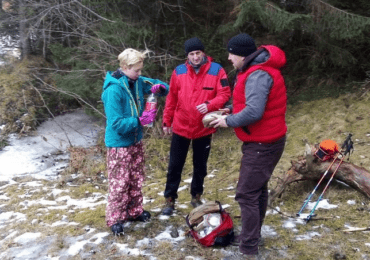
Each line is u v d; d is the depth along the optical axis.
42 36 7.32
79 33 6.49
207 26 6.51
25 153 5.95
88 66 6.09
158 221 3.45
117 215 3.19
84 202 4.25
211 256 2.79
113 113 2.86
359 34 5.37
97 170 5.30
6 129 6.54
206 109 3.07
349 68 6.25
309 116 5.77
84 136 6.47
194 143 3.44
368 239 2.86
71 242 3.20
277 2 5.85
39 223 3.70
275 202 3.63
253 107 2.29
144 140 5.96
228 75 6.22
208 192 4.20
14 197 4.47
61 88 6.39
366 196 3.38
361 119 5.30
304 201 3.59
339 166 3.46
